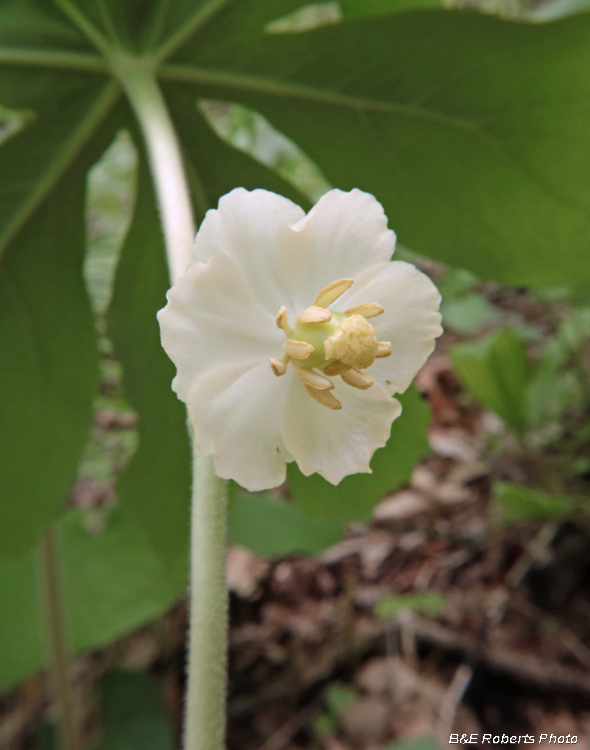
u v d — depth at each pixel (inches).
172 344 8.0
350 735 17.5
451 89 10.6
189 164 11.7
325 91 11.0
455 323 30.5
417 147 11.2
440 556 22.4
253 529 15.9
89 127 11.4
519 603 20.0
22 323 11.9
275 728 18.1
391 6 11.7
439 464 26.5
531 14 19.3
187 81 11.2
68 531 15.6
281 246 8.2
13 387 12.2
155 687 16.2
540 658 18.3
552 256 11.6
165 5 10.7
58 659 13.4
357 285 8.4
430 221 11.7
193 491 8.7
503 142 10.9
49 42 10.8
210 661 8.5
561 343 24.3
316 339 8.1
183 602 20.7
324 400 8.2
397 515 24.3
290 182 11.7
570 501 21.2
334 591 21.8
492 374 21.6
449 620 20.0
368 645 19.9
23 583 14.9
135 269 12.2
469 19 10.2
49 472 12.6
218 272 8.1
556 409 24.0
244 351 8.2
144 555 15.0
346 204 8.3
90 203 27.9
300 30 10.6
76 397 12.6
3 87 10.9
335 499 12.5
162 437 12.6
